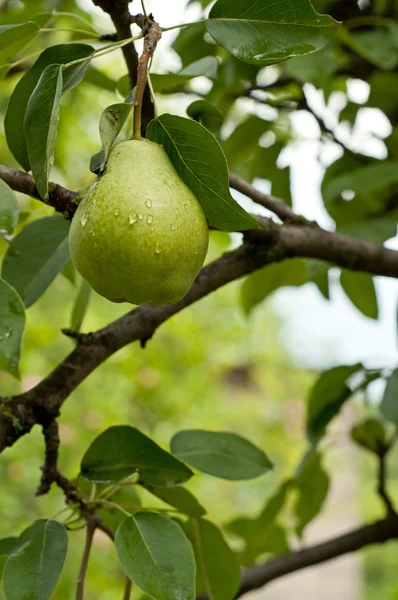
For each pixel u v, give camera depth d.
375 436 1.25
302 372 4.49
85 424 2.62
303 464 1.21
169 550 0.92
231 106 1.31
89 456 0.96
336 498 3.98
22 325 0.84
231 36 0.89
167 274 0.84
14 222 0.84
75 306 1.06
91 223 0.84
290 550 1.28
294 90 1.36
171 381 2.95
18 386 2.64
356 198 1.30
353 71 1.33
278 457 3.72
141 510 0.98
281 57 0.89
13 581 0.91
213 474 1.01
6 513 2.38
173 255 0.84
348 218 1.32
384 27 1.27
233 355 3.88
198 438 1.03
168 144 0.87
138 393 2.79
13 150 0.92
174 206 0.84
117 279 0.84
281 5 0.89
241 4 0.89
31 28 0.97
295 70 1.15
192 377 3.14
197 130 0.85
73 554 2.40
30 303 1.01
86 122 2.38
